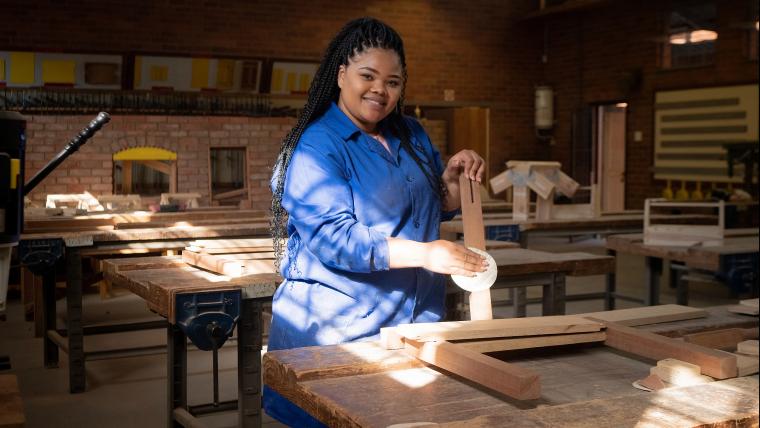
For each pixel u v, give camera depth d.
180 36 11.26
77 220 4.67
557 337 1.66
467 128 12.95
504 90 13.49
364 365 1.52
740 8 10.54
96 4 10.80
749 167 9.58
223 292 2.57
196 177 8.29
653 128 11.87
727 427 1.16
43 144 7.92
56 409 3.96
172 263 3.12
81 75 10.59
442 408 1.31
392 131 2.14
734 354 1.50
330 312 1.99
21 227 2.14
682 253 4.75
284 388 1.52
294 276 2.05
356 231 1.83
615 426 1.13
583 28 13.02
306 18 11.91
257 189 8.41
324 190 1.90
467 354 1.45
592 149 13.20
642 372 1.54
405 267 1.87
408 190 2.05
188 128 8.24
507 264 3.21
